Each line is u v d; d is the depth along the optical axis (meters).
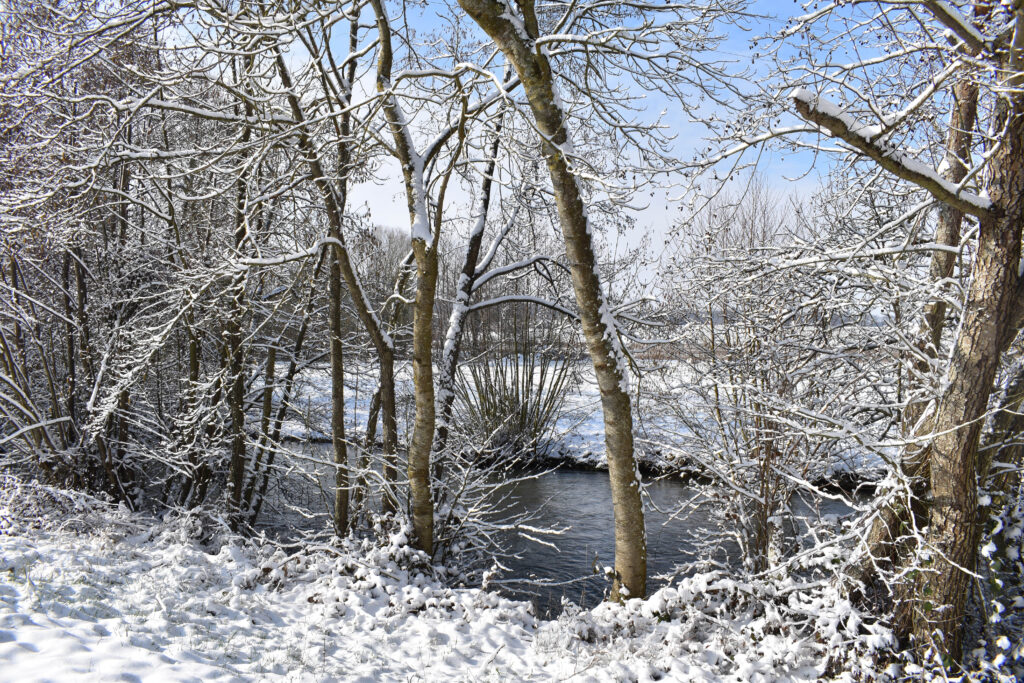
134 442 10.98
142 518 10.02
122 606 6.16
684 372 10.80
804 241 9.06
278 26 7.72
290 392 13.02
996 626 6.77
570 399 21.00
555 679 5.98
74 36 7.94
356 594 7.51
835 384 9.00
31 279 11.56
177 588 7.05
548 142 6.97
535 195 12.07
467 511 9.80
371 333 9.59
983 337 6.16
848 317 9.26
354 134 8.22
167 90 8.95
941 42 6.76
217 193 8.92
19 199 8.43
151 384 12.70
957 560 6.23
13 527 7.89
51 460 10.54
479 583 9.91
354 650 6.20
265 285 12.99
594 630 6.95
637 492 7.80
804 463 8.80
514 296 12.41
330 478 13.77
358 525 10.79
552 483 17.50
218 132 11.18
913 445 7.00
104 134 8.57
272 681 5.22
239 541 9.66
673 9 8.58
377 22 8.56
